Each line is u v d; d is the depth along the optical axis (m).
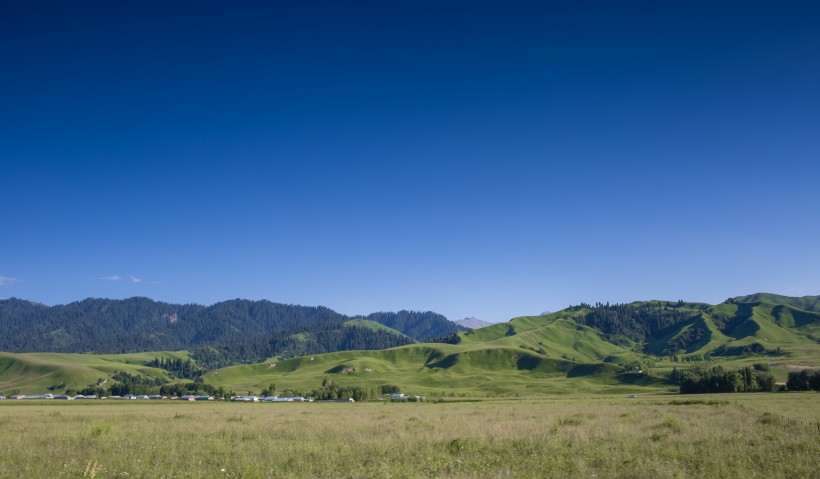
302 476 19.53
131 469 21.11
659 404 80.56
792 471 19.55
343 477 19.67
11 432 35.78
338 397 187.00
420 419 48.62
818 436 30.28
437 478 19.14
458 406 94.62
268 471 20.70
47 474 19.88
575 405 83.50
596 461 22.20
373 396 196.88
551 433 33.19
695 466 21.00
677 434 32.25
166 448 27.19
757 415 48.66
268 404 129.38
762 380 162.50
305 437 32.72
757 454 23.11
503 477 18.97
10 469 20.84
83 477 19.61
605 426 38.47
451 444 27.50
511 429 36.38
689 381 174.75
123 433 35.03
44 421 48.25
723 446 25.91
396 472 20.05
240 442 30.45
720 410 57.09
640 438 30.02
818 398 98.19
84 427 40.22
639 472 19.23
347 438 31.92
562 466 20.86
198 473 20.20
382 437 32.22
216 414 62.00
